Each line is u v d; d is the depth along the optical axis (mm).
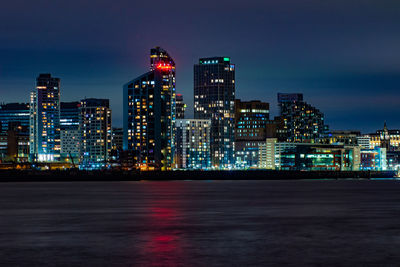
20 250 90188
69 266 78250
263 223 126000
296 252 88500
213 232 111375
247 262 80938
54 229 116125
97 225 122875
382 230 113938
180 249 91125
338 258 83812
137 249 91125
